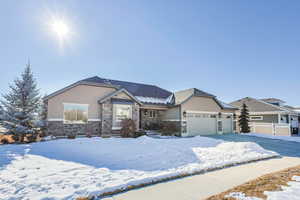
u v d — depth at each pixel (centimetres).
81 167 591
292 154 964
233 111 2283
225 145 1042
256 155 821
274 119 2194
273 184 450
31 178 474
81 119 1459
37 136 1302
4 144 1059
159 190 427
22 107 1305
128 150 884
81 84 1484
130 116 1662
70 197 368
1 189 401
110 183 443
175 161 691
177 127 1850
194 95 1927
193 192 417
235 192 404
